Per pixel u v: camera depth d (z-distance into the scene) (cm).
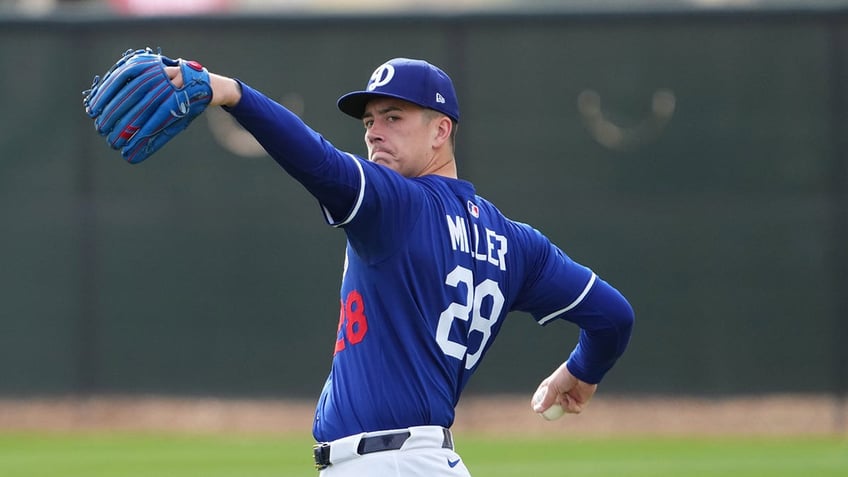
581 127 3659
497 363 3606
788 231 3628
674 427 3556
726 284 3622
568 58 3666
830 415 3584
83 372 3641
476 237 1131
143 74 942
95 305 3650
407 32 3666
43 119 3656
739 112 3650
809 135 3641
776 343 3609
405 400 1070
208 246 3662
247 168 3662
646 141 3653
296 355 3647
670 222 3638
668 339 3622
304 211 3656
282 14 3653
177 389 3650
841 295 3606
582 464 3006
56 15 3656
